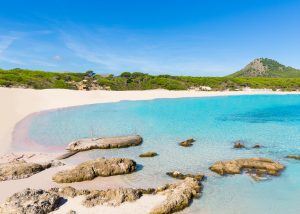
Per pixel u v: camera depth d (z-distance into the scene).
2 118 32.16
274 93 72.81
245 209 13.02
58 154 20.41
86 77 80.12
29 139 24.44
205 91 73.62
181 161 19.27
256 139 24.81
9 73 70.06
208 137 25.52
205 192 14.58
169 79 82.81
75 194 13.73
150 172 17.33
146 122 32.53
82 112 39.34
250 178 16.34
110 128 29.23
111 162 17.09
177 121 33.22
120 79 79.12
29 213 11.54
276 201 13.80
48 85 66.19
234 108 45.31
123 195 13.34
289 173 17.05
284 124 31.52
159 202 13.17
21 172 16.39
